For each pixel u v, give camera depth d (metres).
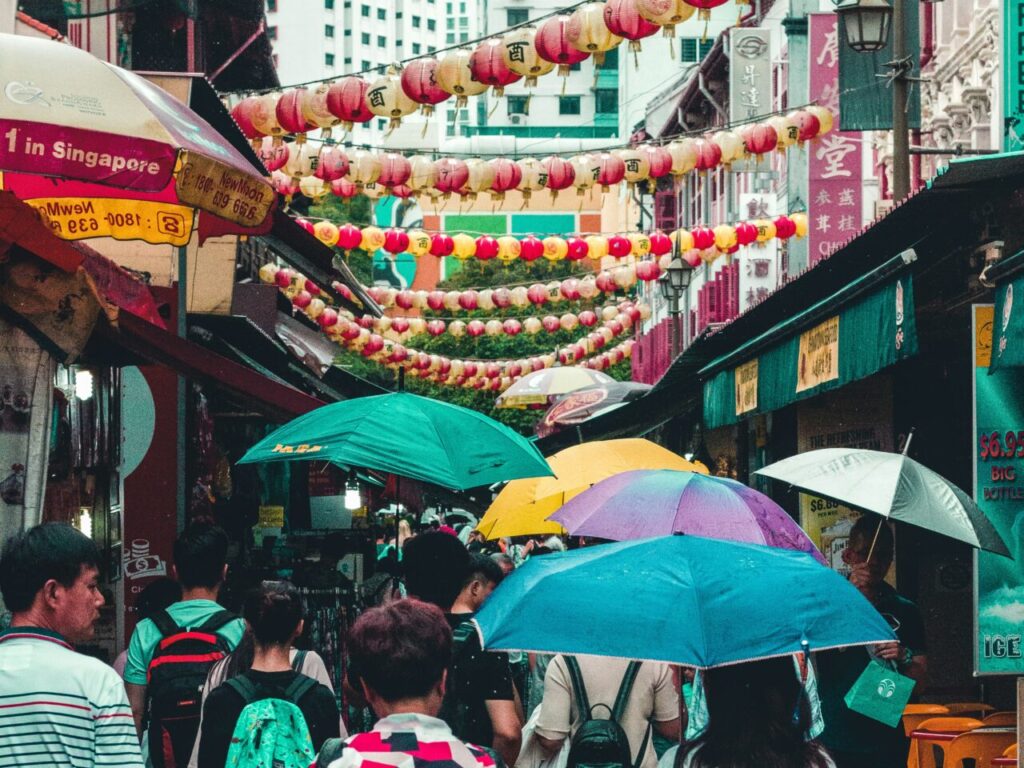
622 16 9.49
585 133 92.06
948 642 12.66
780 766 3.91
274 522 18.67
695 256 22.91
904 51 12.15
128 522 11.87
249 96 11.94
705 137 14.83
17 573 4.13
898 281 9.20
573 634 4.12
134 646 6.07
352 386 24.11
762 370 14.45
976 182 8.09
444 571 6.17
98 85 5.34
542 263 48.91
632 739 5.86
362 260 53.84
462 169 14.40
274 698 5.18
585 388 22.16
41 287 6.80
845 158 20.59
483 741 5.80
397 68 11.16
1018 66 11.01
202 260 14.86
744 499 6.27
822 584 4.20
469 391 47.25
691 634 4.02
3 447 6.71
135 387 11.66
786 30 27.16
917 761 8.78
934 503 6.43
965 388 13.77
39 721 3.98
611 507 6.36
